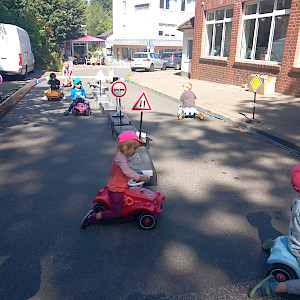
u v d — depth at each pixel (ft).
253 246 11.64
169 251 11.27
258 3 49.49
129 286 9.57
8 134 26.53
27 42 73.36
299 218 8.70
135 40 152.35
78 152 21.95
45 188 16.24
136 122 31.30
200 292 9.36
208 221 13.33
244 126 28.86
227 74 57.62
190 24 74.08
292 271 9.03
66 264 10.53
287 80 43.80
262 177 18.08
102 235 12.21
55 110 37.35
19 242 11.71
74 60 149.59
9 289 9.40
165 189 16.33
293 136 24.58
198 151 22.54
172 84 61.16
